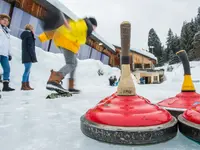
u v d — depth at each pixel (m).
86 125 0.80
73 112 1.51
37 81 5.20
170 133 0.74
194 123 0.72
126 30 0.96
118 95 0.94
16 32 7.14
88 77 8.80
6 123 1.16
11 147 0.75
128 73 0.96
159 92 3.32
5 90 3.64
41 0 7.58
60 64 7.02
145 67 23.05
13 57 5.37
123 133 0.70
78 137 0.86
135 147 0.69
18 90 3.85
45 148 0.73
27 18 7.50
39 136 0.89
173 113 1.07
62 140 0.82
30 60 3.93
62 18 2.84
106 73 10.76
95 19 3.18
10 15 6.79
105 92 3.52
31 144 0.78
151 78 17.81
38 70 5.93
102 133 0.73
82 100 2.29
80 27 2.89
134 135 0.69
